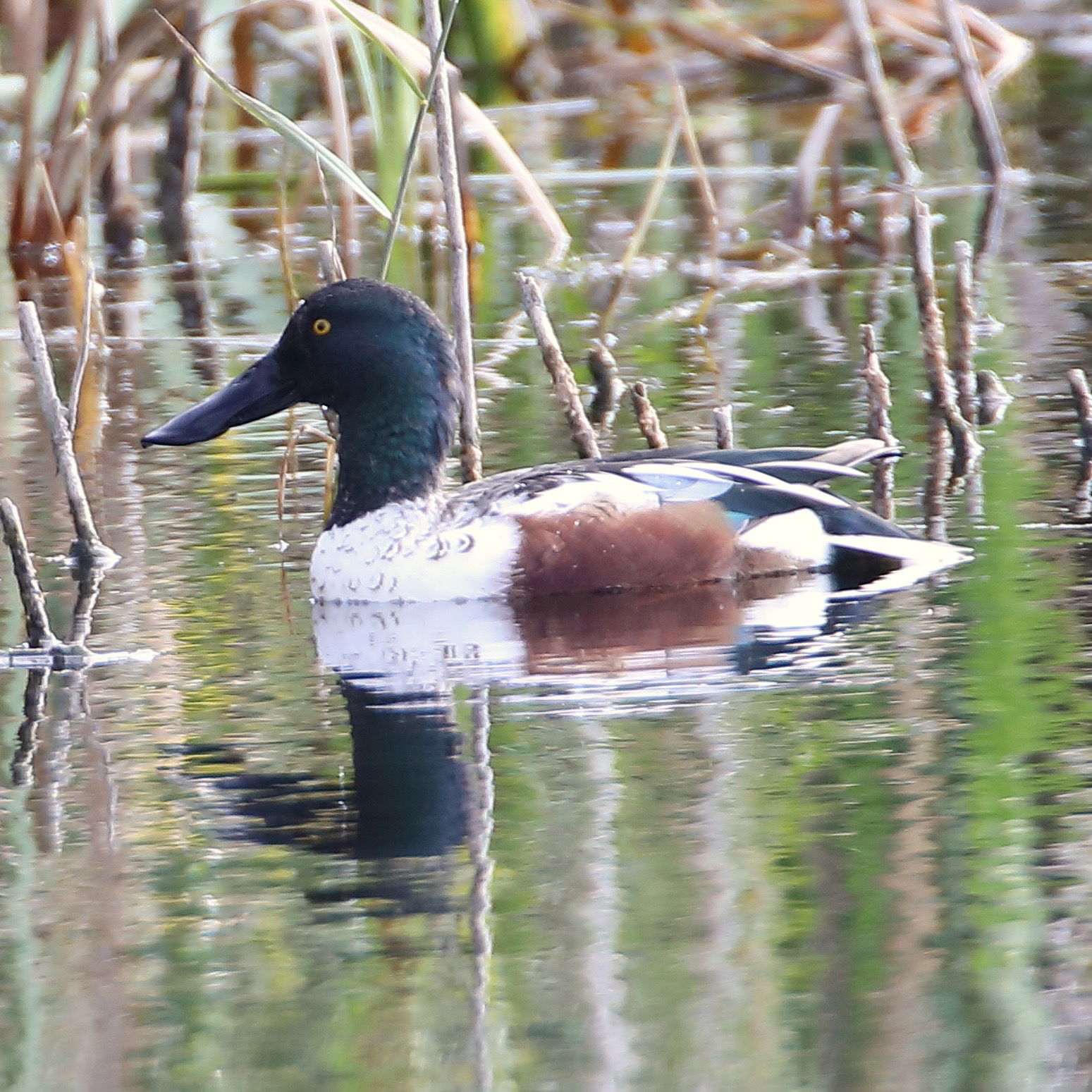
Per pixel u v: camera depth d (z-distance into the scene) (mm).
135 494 13703
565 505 11383
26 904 7113
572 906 6906
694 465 11672
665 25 26031
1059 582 10797
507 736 8703
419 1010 6234
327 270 13820
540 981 6375
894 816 7594
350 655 10172
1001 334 17391
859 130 27188
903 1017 6113
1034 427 14344
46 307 20250
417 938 6730
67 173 21109
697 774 8109
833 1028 6051
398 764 8391
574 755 8406
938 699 8953
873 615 10453
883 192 24453
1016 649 9656
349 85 26031
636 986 6359
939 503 12562
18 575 10211
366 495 11594
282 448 15070
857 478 13266
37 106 20922
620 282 20047
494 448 14320
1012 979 6293
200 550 12391
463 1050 5953
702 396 15656
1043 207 23266
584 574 11273
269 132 26016
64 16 23125
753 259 21609
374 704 9273
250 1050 6012
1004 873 7012
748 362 16906
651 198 20094
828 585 11172
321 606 11281
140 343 18656
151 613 11062
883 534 11602
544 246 22469
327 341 11727
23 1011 6336
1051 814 7520
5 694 9656
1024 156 26219
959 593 10742
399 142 16656
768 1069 5824
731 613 10703
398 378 11594
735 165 26109
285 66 26203
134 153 26969
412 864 7332
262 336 18547
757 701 9055
